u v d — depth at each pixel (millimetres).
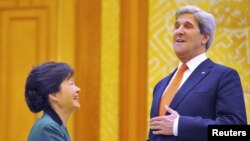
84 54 11211
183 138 6020
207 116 6133
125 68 10922
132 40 10883
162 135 6184
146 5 10836
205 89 6199
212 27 6539
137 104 10836
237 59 10414
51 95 5867
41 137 5562
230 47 10430
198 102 6152
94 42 11156
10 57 11836
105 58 11062
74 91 5977
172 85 6535
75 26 11359
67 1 11430
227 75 6230
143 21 10852
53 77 5863
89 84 11133
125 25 10938
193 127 5961
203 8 10539
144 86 10805
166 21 10734
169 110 6176
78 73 11234
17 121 11742
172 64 10672
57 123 5762
